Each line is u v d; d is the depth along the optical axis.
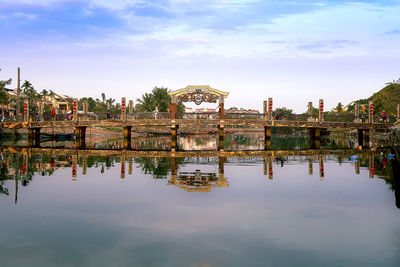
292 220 9.55
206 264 6.66
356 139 65.38
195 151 35.84
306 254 7.22
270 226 9.00
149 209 10.63
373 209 10.72
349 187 14.35
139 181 15.70
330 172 18.94
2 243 7.75
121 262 6.71
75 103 48.31
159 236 8.23
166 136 85.88
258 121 45.81
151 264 6.67
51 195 12.63
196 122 44.84
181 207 10.88
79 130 49.28
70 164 22.48
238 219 9.62
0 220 9.52
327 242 7.89
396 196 12.56
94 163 23.16
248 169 20.34
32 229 8.75
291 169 20.28
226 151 35.94
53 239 8.03
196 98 46.75
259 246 7.63
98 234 8.37
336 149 38.72
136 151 35.12
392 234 8.41
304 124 46.75
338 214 10.16
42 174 17.88
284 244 7.76
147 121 45.44
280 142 56.84
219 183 15.27
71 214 10.10
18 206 11.02
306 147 42.91
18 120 49.47
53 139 60.69
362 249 7.48
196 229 8.74
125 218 9.68
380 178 16.72
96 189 13.77
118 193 12.98
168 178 16.66
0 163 22.83
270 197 12.37
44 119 51.97
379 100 85.44
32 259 6.86
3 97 64.88
